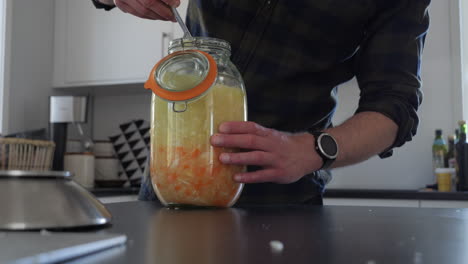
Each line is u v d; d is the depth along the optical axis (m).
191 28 1.08
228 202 0.67
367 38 0.96
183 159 0.63
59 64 2.78
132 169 2.66
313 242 0.35
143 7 0.81
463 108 2.40
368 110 0.86
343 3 0.90
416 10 0.93
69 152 2.47
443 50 2.42
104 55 2.68
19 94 2.62
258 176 0.67
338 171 2.51
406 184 2.42
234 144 0.64
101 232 0.40
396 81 0.87
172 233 0.40
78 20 2.75
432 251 0.31
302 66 0.95
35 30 2.71
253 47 0.96
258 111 0.98
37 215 0.38
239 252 0.30
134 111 2.91
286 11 0.93
